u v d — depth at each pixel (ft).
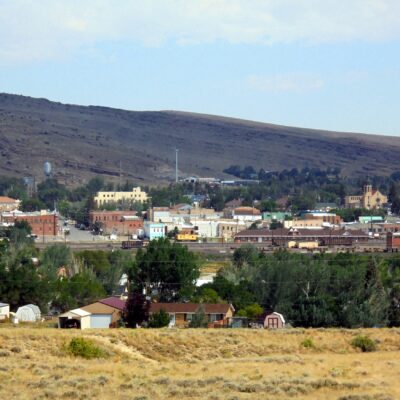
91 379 467.52
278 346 635.25
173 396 437.58
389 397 425.69
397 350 653.30
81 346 571.69
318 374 492.95
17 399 431.84
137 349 604.08
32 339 588.50
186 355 603.26
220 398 426.92
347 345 654.94
